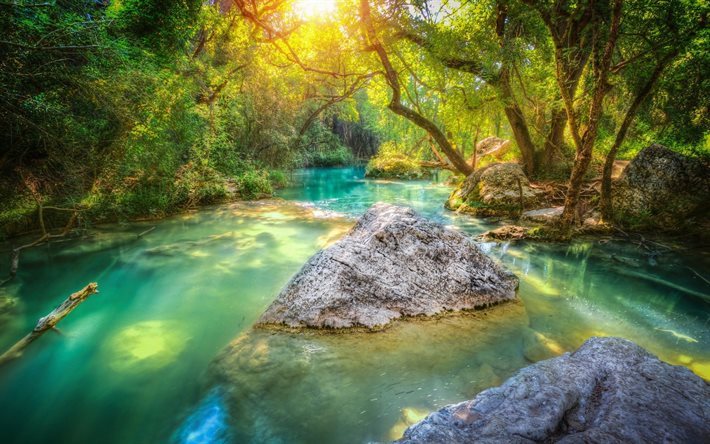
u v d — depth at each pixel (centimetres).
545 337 361
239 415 259
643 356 253
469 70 1176
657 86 807
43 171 686
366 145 4103
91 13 663
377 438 234
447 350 333
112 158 794
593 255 670
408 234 443
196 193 1114
